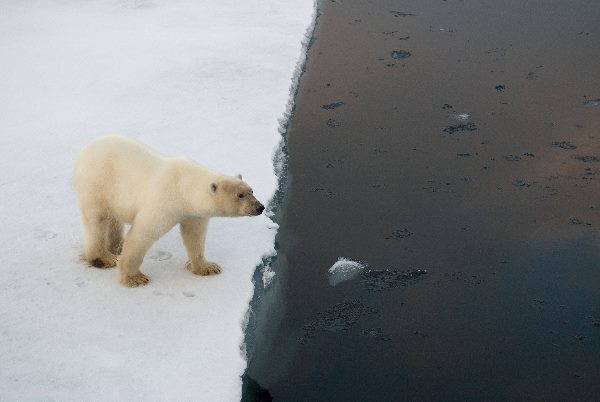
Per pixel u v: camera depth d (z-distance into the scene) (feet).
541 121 26.04
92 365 14.10
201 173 15.74
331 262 18.71
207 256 17.76
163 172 15.72
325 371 15.19
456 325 16.63
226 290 16.55
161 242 18.28
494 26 35.19
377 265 18.63
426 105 27.30
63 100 26.11
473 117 26.40
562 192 21.80
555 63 30.81
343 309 17.08
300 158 23.67
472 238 19.75
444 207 21.16
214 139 23.61
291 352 15.67
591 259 18.85
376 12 37.27
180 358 14.44
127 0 37.22
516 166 23.26
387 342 16.08
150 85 27.48
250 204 15.62
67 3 36.70
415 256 19.02
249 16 35.27
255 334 16.08
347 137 25.05
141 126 24.27
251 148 23.12
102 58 29.89
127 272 16.26
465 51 32.17
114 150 15.94
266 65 29.58
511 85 28.86
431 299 17.48
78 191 16.17
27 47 30.89
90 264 17.06
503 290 17.78
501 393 14.73
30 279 16.48
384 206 21.20
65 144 22.88
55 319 15.30
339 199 21.50
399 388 14.82
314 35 33.99
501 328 16.56
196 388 13.74
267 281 17.78
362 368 15.33
